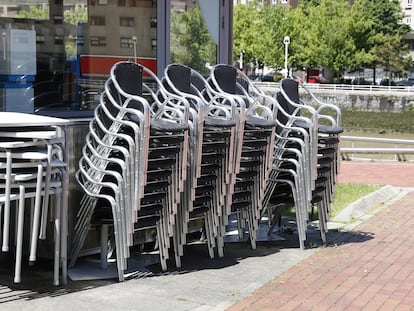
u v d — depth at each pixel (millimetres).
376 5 70875
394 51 63812
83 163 5852
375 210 9852
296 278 6090
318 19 62469
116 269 6066
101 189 5762
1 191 5125
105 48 7527
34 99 6859
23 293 5359
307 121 6988
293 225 8461
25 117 5285
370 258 6918
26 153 4957
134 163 5496
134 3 7852
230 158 6402
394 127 50469
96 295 5379
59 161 5184
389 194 11305
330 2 62438
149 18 8078
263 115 7016
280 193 7387
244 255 6930
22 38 6719
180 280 5906
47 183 5008
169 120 6133
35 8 6824
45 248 5973
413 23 92438
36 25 6840
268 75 70875
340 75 65625
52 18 6984
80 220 5883
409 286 5938
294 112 7168
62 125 5184
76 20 7219
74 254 5957
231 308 5168
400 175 14367
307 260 6770
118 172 5688
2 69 6598
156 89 7344
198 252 7012
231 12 9422
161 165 5773
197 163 6055
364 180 13445
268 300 5410
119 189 5547
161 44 8242
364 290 5785
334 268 6484
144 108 5438
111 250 6344
